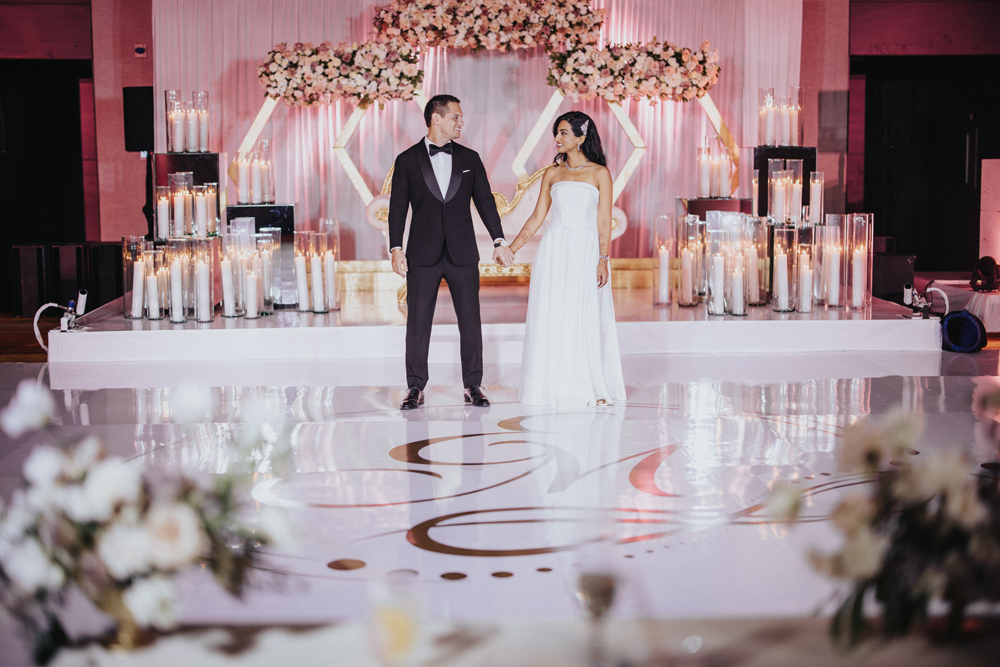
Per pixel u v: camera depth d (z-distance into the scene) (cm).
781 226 649
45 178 1037
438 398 459
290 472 332
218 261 643
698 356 568
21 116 1020
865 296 631
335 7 770
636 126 805
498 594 229
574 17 672
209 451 359
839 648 194
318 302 630
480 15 671
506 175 790
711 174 690
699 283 690
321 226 638
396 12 677
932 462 178
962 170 1074
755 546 259
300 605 222
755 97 784
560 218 436
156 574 175
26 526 179
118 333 560
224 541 191
